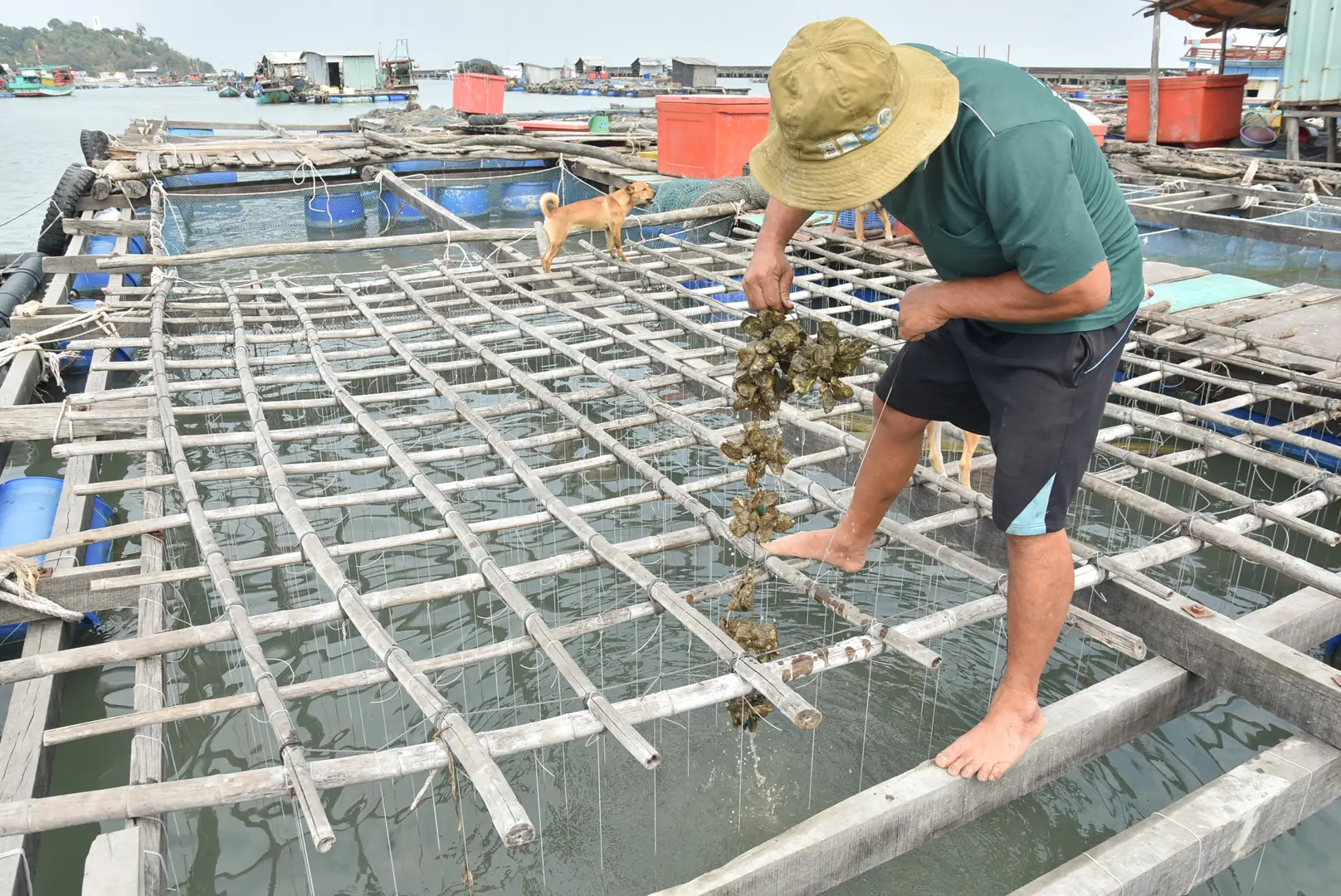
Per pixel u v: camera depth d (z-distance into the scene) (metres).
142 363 5.99
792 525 3.22
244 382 5.55
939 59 2.26
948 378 2.85
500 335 6.57
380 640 3.07
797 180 2.17
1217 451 4.88
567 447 6.07
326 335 6.55
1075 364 2.43
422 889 3.11
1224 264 10.05
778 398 3.06
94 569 3.98
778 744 3.71
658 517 5.25
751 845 3.25
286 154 14.77
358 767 2.55
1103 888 2.49
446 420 5.18
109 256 8.75
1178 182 12.09
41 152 27.33
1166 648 3.46
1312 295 7.30
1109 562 3.62
